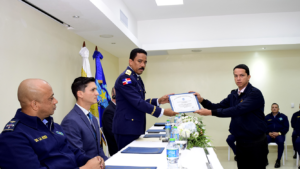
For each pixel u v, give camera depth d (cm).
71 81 384
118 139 242
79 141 177
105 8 316
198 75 622
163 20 573
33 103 133
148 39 575
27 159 119
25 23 274
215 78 616
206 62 620
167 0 467
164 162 161
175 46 548
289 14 536
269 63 598
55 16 316
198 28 563
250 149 237
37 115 137
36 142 129
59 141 146
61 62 353
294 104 588
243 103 233
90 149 189
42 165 131
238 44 530
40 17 302
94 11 299
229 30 552
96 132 202
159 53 608
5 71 245
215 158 172
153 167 148
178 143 190
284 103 591
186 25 566
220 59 615
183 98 250
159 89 634
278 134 472
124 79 234
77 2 270
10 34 252
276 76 595
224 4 488
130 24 507
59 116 346
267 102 596
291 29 534
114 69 616
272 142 479
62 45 356
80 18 324
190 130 212
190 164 156
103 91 457
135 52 240
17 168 116
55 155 138
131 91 232
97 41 454
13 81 255
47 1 267
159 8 502
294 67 590
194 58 624
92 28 371
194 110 245
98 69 453
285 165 452
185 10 518
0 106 238
